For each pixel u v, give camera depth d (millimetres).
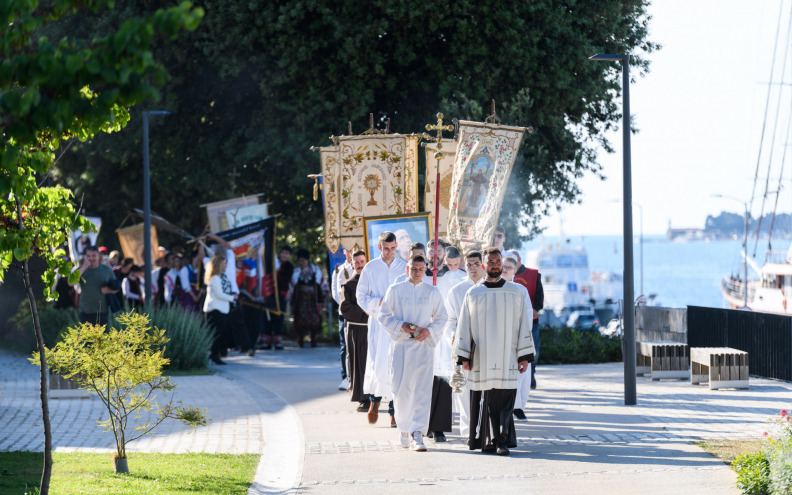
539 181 56312
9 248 13305
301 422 25375
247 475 18688
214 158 59312
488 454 20547
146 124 47250
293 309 51812
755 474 16750
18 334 51969
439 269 24828
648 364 36844
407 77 53781
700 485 17219
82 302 36906
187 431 24438
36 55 9758
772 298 90188
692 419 24922
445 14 49750
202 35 53562
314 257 68625
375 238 26609
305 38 51750
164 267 46781
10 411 27844
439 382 22281
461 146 27656
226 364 41812
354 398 27172
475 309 20703
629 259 28188
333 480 18188
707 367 33125
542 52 51812
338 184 31453
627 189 28375
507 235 54500
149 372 18656
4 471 18328
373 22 50625
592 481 17688
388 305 21750
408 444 21625
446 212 31438
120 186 66625
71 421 26000
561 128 54312
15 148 10906
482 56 51469
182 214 67875
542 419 25297
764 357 34750
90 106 10016
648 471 18469
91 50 9578
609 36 55531
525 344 20672
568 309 122562
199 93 58469
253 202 52938
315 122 53406
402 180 31156
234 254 47375
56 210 14516
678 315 41562
